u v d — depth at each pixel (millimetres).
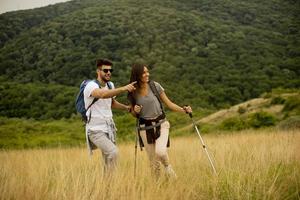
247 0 155500
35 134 61188
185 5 152875
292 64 100062
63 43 120625
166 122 6695
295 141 9867
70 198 4652
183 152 10398
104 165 6547
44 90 92188
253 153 7762
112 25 125688
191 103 78625
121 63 103875
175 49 111562
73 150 14148
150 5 147875
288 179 5766
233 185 5160
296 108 39125
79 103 6586
